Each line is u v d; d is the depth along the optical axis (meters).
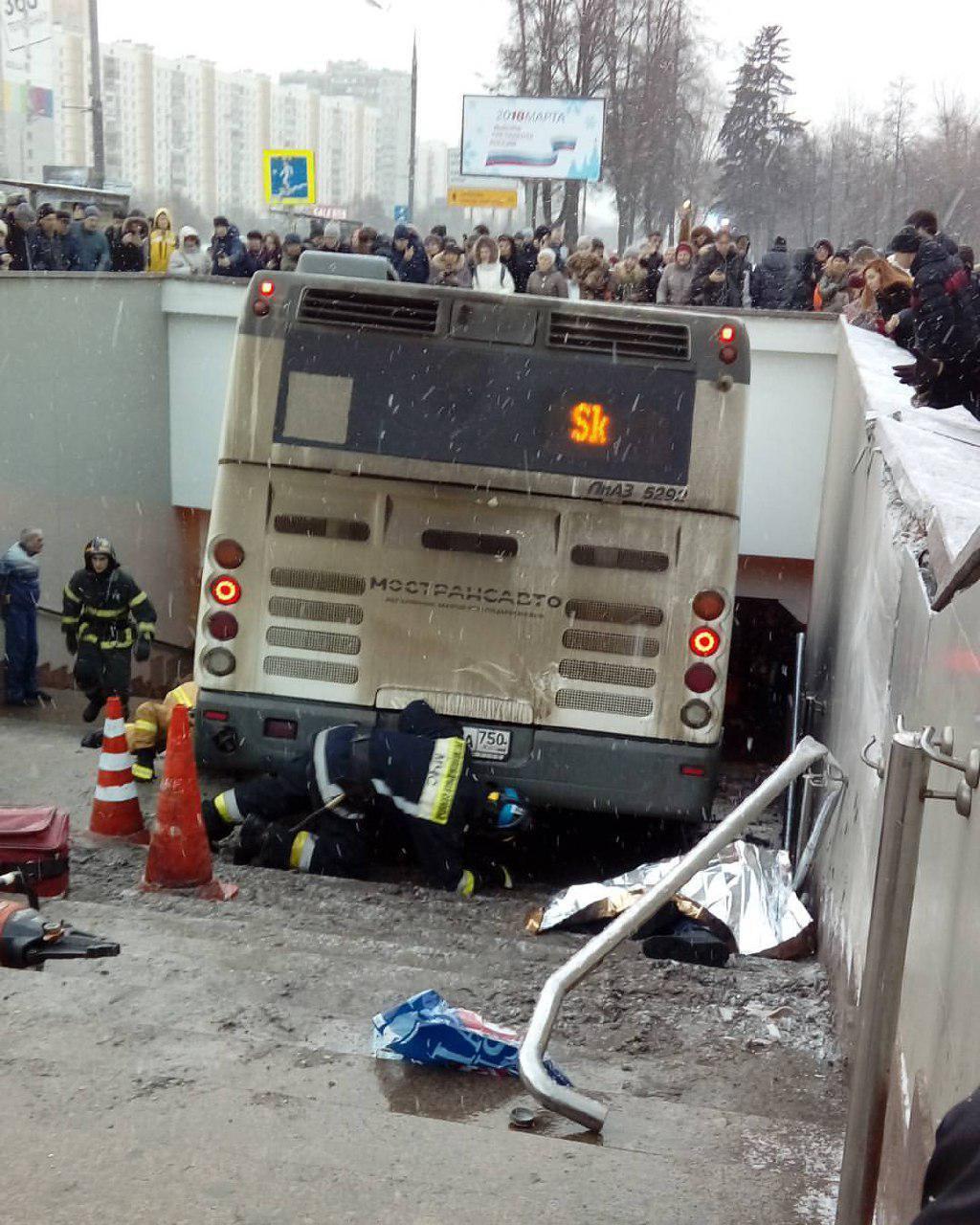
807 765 4.77
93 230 16.22
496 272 16.38
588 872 9.13
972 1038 2.09
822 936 5.87
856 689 6.38
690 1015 4.71
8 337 13.46
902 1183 2.67
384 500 7.98
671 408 7.83
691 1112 3.61
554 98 21.81
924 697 3.52
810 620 14.66
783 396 14.64
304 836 7.30
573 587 7.93
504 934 6.31
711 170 42.19
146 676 17.08
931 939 2.64
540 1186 3.03
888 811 2.34
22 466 13.88
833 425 13.77
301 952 5.19
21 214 15.30
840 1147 3.41
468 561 7.98
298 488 8.01
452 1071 3.75
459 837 7.27
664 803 7.96
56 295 14.28
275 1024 4.13
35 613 12.72
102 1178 2.91
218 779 9.47
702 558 7.87
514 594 7.97
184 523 17.88
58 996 4.12
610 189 37.47
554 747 7.98
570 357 7.85
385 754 7.23
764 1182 3.17
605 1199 3.00
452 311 7.89
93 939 3.14
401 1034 3.78
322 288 7.93
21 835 5.96
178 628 18.11
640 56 34.94
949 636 3.08
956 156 39.81
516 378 7.88
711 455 7.83
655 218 39.88
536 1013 3.88
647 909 4.42
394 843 8.38
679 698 7.93
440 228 18.06
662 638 7.93
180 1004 4.23
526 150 22.05
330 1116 3.27
